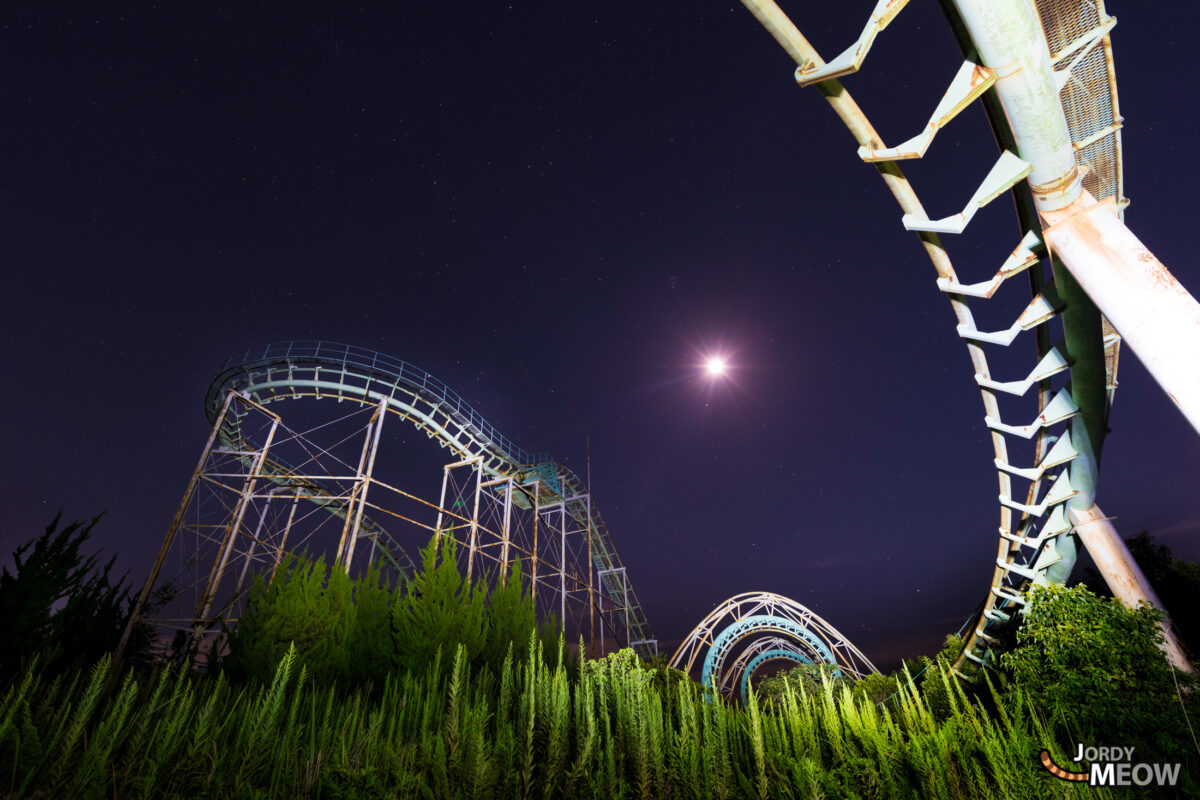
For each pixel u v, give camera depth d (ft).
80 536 47.73
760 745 36.52
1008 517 58.08
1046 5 25.80
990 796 31.83
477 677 56.85
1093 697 40.68
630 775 37.83
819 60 25.94
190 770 26.14
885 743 35.86
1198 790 31.89
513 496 132.16
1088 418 44.47
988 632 71.87
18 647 41.09
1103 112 28.14
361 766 30.27
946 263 35.40
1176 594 62.49
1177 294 26.05
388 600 68.49
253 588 59.31
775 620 165.07
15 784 23.93
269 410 93.04
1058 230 29.73
